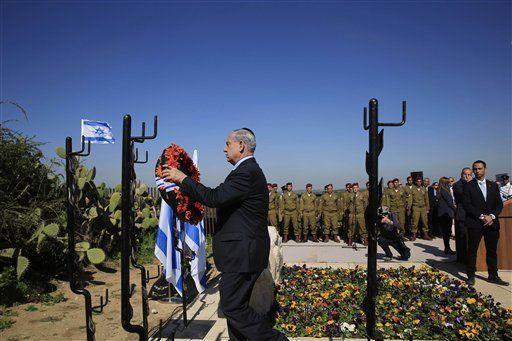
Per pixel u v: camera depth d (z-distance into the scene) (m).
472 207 6.87
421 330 4.70
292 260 10.05
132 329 3.23
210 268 8.51
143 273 3.72
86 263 8.03
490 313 5.18
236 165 3.41
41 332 4.79
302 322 4.97
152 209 11.30
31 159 7.23
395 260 9.70
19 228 6.50
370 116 2.64
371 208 2.66
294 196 13.82
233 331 3.42
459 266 8.70
